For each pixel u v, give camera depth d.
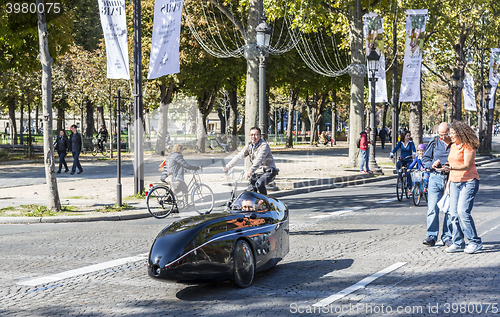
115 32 14.34
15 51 20.53
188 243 6.00
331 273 7.00
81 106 39.12
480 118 42.81
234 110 39.50
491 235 9.49
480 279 6.54
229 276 6.22
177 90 36.41
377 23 24.75
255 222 6.89
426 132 114.75
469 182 7.98
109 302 5.90
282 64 36.03
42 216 12.25
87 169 25.62
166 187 11.87
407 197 15.32
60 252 8.64
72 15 17.16
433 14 28.31
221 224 6.38
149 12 33.44
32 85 34.97
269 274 7.08
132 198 15.18
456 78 34.34
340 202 14.83
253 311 5.47
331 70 38.31
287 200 15.67
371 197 15.98
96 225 11.57
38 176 21.97
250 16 18.23
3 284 6.71
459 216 8.05
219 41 33.09
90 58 37.22
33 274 7.21
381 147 51.97
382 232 10.02
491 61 38.44
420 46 24.61
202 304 5.77
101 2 14.27
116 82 35.16
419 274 6.85
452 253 8.12
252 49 17.97
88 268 7.53
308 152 40.19
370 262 7.59
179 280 5.95
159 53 14.53
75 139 23.25
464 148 7.98
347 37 31.62
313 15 26.98
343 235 9.76
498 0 35.22
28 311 5.61
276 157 33.62
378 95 26.48
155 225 11.37
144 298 6.05
